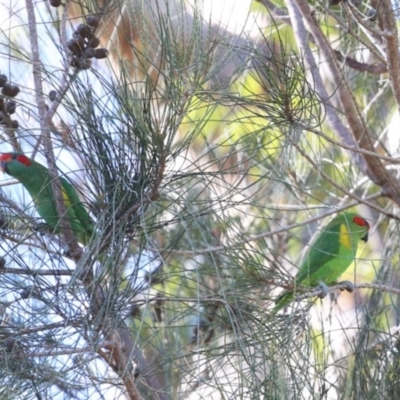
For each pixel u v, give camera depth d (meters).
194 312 5.98
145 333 7.02
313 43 9.10
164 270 6.64
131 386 5.46
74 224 5.91
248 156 6.56
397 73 6.75
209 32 5.44
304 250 9.05
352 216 8.57
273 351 5.41
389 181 8.26
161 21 5.36
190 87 5.42
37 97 6.07
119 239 5.19
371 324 6.89
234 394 5.28
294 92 5.76
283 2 9.39
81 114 5.32
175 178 5.54
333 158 8.96
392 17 6.50
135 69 5.58
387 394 6.30
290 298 6.57
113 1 5.90
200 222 5.73
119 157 5.39
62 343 5.19
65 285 5.25
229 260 6.19
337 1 6.55
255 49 5.66
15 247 5.36
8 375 4.91
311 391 5.50
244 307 5.83
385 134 9.74
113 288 5.11
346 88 7.79
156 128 5.33
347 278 11.35
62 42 5.87
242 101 6.08
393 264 8.28
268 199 9.01
